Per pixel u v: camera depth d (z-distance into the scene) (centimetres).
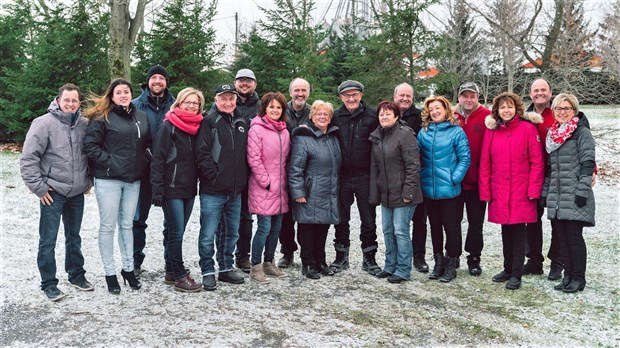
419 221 505
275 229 474
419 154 462
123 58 1180
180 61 1204
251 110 502
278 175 458
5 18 1533
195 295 419
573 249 430
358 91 474
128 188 415
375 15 944
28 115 1300
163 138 408
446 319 375
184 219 430
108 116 401
